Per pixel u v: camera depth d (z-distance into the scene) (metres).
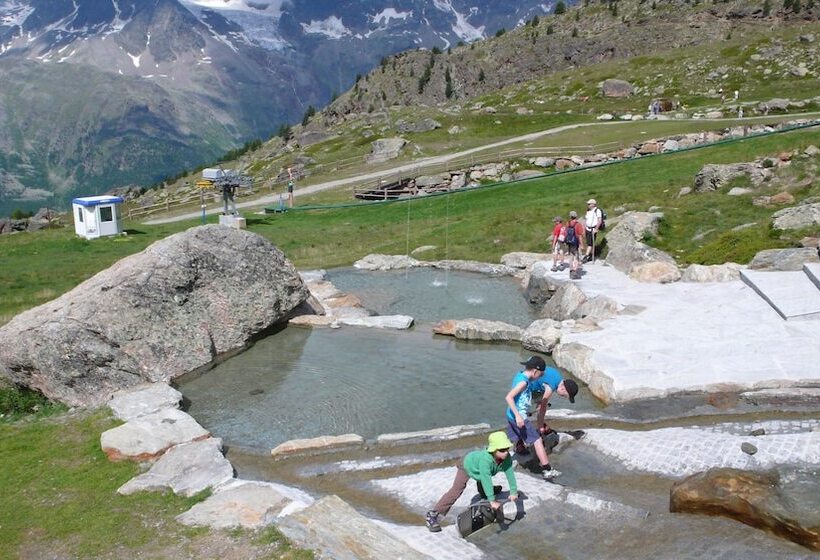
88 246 42.47
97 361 18.59
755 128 53.66
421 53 191.88
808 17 141.62
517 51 180.75
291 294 24.55
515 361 20.55
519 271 32.09
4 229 54.41
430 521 11.12
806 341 17.89
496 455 11.05
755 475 11.30
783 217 27.00
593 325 20.73
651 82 100.56
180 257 21.48
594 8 193.00
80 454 15.12
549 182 47.97
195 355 20.56
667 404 15.68
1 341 18.61
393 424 16.41
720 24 152.50
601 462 13.35
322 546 10.53
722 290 22.62
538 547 10.59
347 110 177.75
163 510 12.51
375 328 24.27
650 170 44.22
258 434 16.16
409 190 56.97
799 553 9.78
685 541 10.34
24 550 11.52
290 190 57.75
